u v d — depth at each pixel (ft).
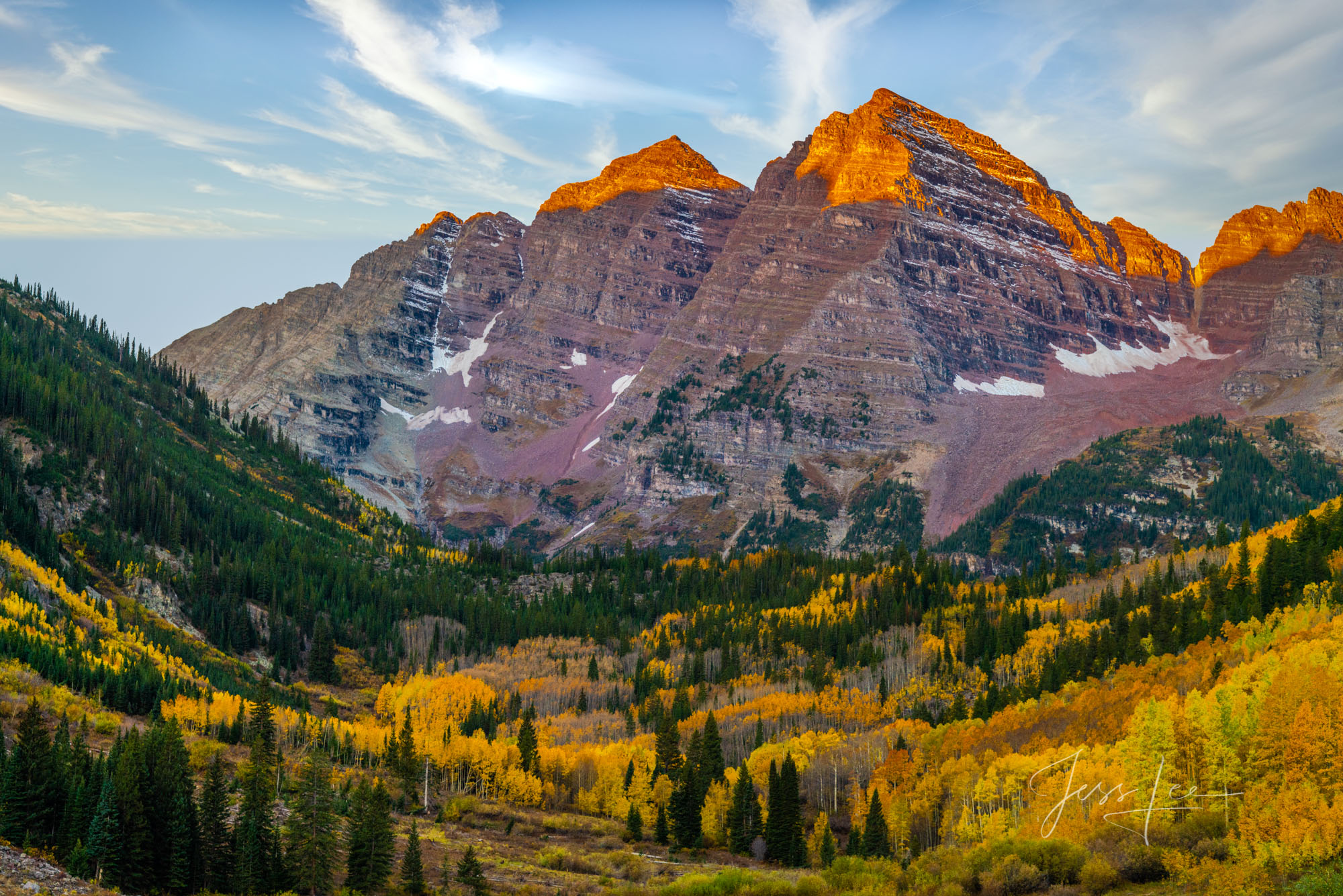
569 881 514.27
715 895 484.33
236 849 440.04
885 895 451.94
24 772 424.46
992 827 516.73
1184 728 494.59
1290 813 403.54
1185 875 403.75
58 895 378.32
